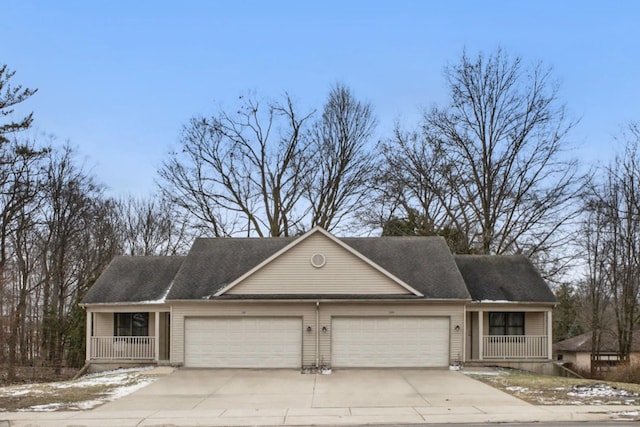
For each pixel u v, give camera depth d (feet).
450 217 134.72
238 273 92.68
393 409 51.42
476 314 95.55
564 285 128.26
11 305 123.44
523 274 98.73
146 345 92.58
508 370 86.69
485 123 128.88
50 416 49.19
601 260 123.24
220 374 80.64
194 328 87.56
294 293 87.56
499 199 127.24
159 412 51.06
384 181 137.69
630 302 115.96
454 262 94.48
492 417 46.70
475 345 95.04
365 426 44.83
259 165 141.90
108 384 71.41
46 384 74.08
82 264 146.30
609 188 124.77
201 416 48.91
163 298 92.12
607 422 44.47
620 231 118.62
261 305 87.40
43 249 138.31
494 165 128.06
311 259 88.38
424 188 134.72
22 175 122.01
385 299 86.07
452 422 45.32
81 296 130.31
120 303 92.17
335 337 86.79
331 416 48.29
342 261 88.28
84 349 122.72
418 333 86.89
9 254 133.49
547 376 81.76
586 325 140.97
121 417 48.62
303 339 86.69
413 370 84.48
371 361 86.38
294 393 62.69
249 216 141.49
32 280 147.43
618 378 89.30
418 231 136.87
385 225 139.03
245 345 86.84
